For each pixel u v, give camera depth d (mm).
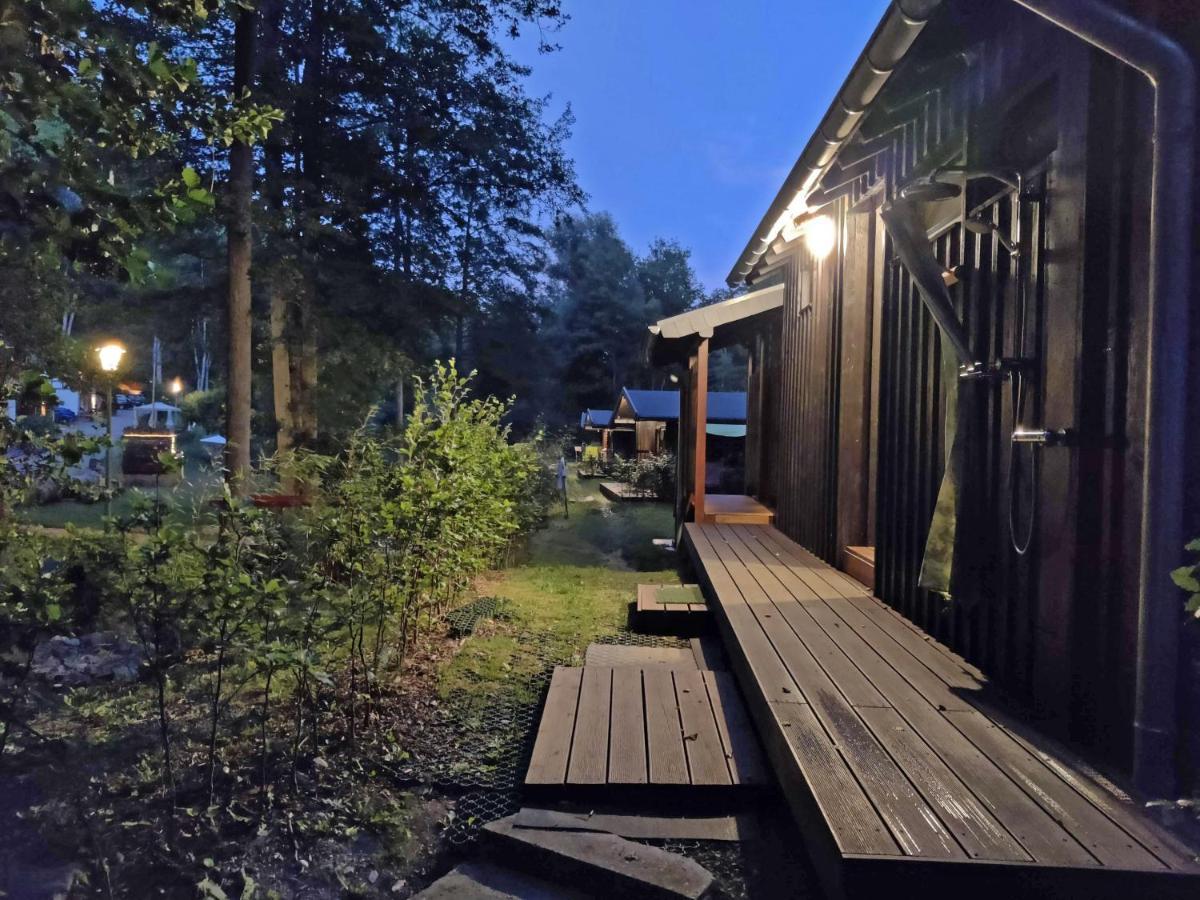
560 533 11594
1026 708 2854
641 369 43969
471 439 5578
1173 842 1924
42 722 3092
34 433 2148
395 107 11820
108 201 1967
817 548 6453
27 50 1839
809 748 2477
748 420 11938
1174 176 2061
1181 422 2070
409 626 4582
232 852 2395
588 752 2934
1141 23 2145
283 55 10633
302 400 11109
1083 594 2535
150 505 2350
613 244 48062
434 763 3051
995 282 3332
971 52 3375
